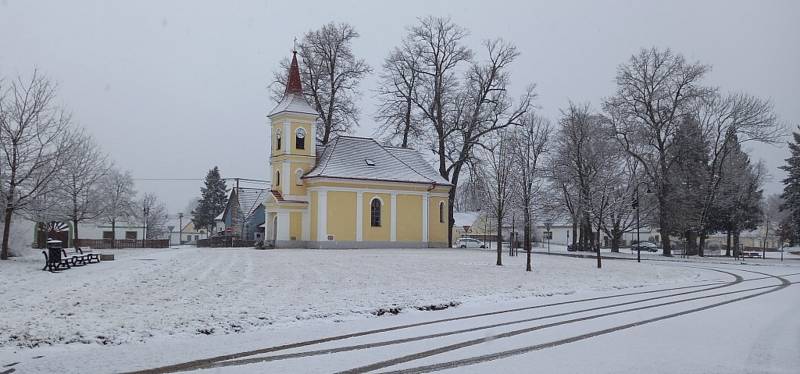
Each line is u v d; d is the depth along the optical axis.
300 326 15.48
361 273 28.64
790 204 68.19
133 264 32.16
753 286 28.59
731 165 62.34
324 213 53.41
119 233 93.00
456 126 63.59
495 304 20.80
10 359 11.34
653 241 110.81
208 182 116.50
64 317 15.23
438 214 60.84
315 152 56.81
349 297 20.38
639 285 28.64
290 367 11.01
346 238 54.16
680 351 12.77
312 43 63.59
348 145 57.94
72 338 13.02
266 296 19.97
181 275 26.02
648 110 58.47
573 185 61.97
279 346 12.91
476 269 32.97
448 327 15.72
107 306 17.11
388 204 56.47
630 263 44.44
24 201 34.94
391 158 59.34
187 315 15.92
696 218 61.06
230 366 11.05
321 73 63.94
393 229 56.59
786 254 78.06
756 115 56.81
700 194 60.56
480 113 62.84
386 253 45.56
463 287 24.42
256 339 13.64
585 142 60.94
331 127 64.75
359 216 54.88
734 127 57.28
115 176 79.62
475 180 61.62
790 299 22.98
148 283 22.81
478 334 14.70
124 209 72.00
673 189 59.56
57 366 10.84
